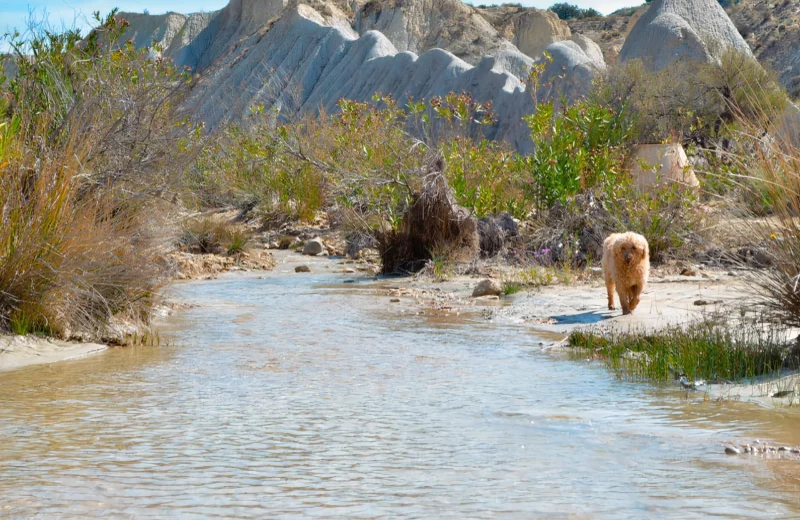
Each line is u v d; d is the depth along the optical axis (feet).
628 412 17.38
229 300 36.78
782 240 22.49
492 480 12.76
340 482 12.66
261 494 12.07
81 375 20.95
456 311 33.55
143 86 30.86
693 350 22.20
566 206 50.37
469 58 297.94
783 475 12.90
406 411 17.48
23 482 12.55
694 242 44.78
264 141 68.85
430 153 52.95
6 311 24.07
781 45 228.63
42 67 33.60
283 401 18.33
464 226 48.24
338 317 31.94
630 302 31.19
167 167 29.76
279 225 67.31
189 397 18.63
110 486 12.40
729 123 75.92
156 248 29.45
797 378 19.69
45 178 24.95
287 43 259.19
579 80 123.85
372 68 228.43
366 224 56.49
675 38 158.92
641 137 82.99
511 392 19.38
